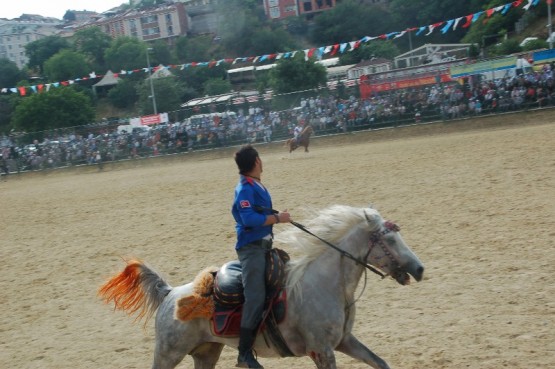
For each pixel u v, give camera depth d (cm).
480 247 1105
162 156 4409
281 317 561
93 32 11106
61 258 1483
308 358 747
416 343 736
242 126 4309
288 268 575
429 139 3369
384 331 787
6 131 7881
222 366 749
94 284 1206
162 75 7525
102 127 5247
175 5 11675
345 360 725
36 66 11625
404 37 8381
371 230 571
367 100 4059
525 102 3484
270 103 4697
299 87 5744
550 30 4572
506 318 775
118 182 3300
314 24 9788
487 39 6638
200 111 5397
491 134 3094
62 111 6575
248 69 8581
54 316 1031
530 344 692
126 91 8631
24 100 6775
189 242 1460
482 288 897
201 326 582
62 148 4822
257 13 10881
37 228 2002
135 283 612
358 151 3250
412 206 1546
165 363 594
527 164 1961
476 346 705
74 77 9819
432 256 1092
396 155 2766
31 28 15875
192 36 11531
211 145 4353
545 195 1457
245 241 563
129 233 1691
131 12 13000
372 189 1883
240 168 566
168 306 593
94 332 927
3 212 2559
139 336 888
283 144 4081
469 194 1605
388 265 570
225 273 576
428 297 891
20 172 4847
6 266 1475
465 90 3712
